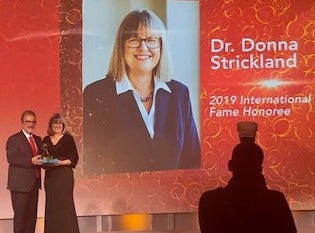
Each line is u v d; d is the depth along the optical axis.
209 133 10.65
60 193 9.13
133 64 10.49
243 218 3.55
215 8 10.61
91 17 10.39
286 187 10.76
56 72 10.33
